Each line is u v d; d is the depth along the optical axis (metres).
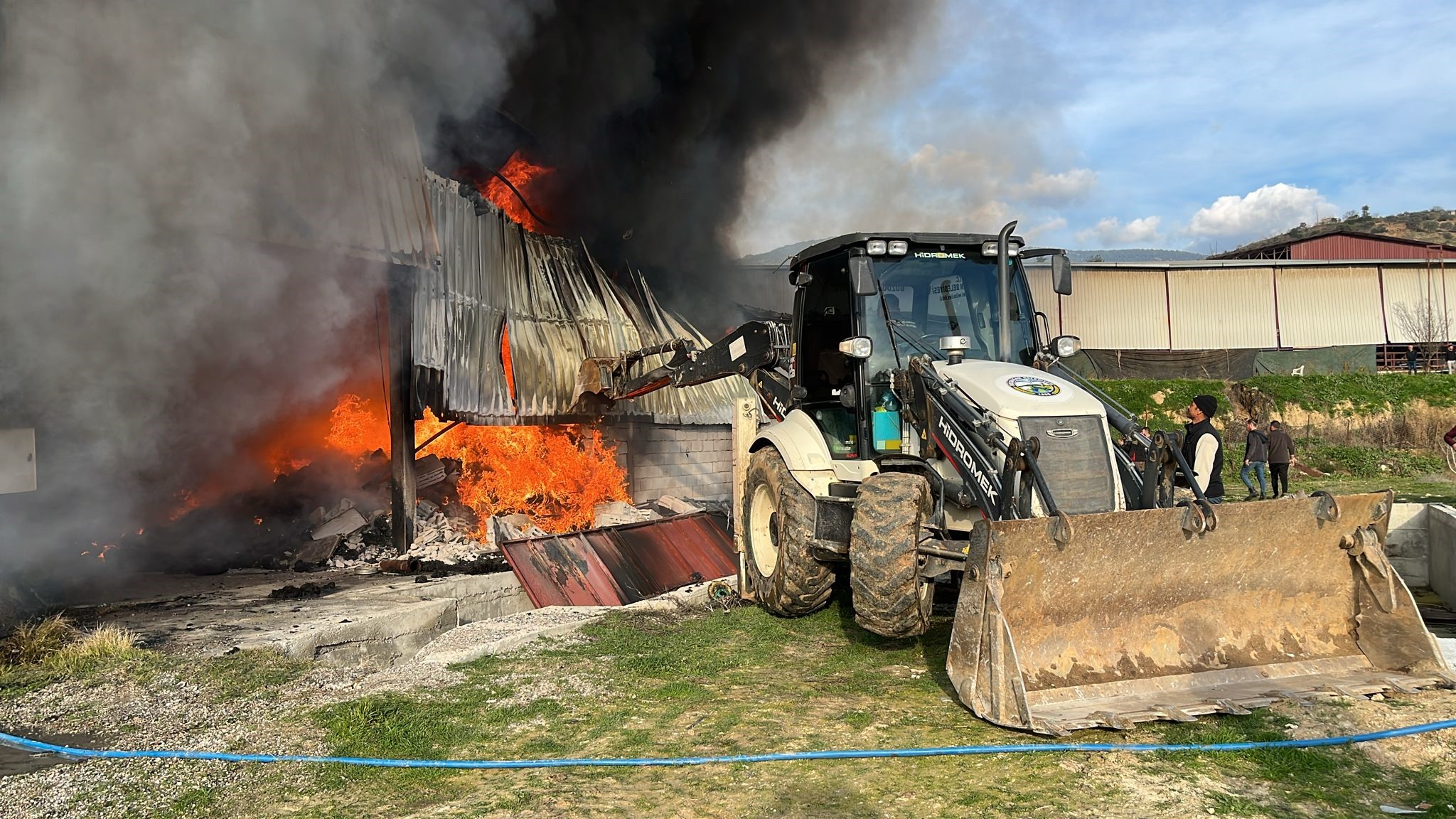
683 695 5.21
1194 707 4.34
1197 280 32.34
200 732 4.39
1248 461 15.88
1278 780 3.77
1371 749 4.02
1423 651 4.81
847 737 4.42
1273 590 5.06
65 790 3.70
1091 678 4.63
